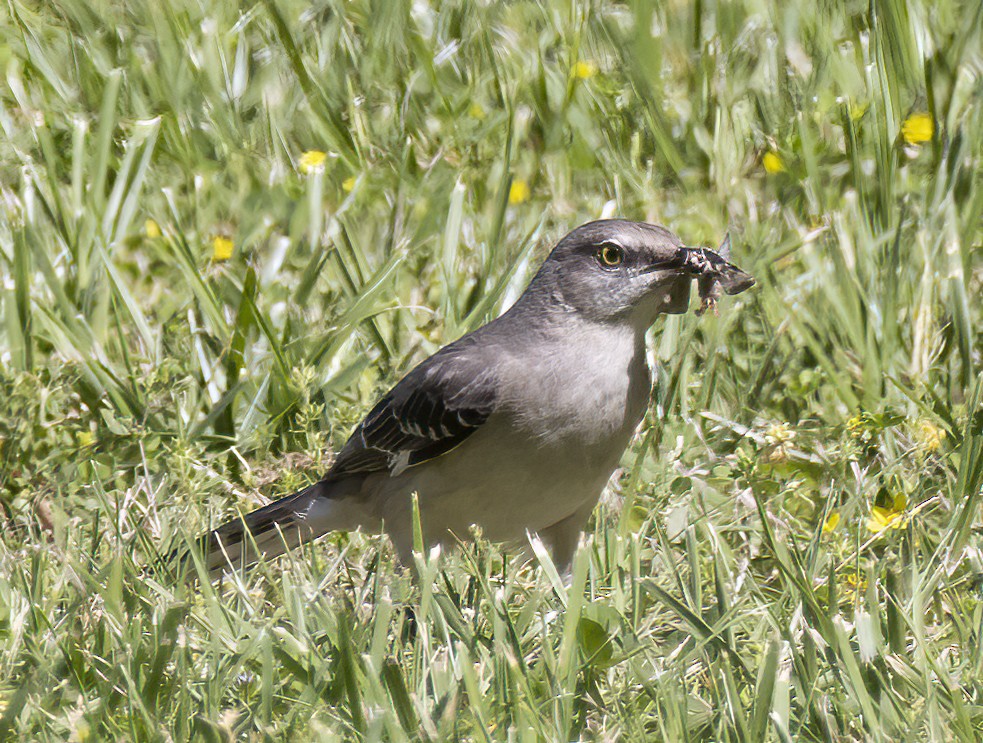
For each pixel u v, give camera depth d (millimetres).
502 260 13148
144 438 10492
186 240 13047
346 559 9211
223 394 11367
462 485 8750
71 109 15781
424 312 12641
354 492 9219
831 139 14695
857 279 11734
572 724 6871
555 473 8594
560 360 8492
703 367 11234
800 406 10984
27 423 10242
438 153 14648
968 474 9094
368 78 16078
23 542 9422
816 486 9727
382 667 7117
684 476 9766
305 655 7312
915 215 12914
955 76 14148
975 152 13188
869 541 8891
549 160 14812
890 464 9672
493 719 6809
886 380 10945
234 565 9211
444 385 8570
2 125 15469
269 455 10711
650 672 7191
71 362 11188
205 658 7449
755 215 13789
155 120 14375
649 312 8656
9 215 13586
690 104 15406
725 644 7297
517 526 8906
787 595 8062
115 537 8945
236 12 17141
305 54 16469
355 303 11617
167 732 6723
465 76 16188
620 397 8562
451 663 7176
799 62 15797
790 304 11688
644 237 8555
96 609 8141
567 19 16891
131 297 12133
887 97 13969
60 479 10055
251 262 13422
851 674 6809
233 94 15859
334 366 11578
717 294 8633
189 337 11828
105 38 16703
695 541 8469
